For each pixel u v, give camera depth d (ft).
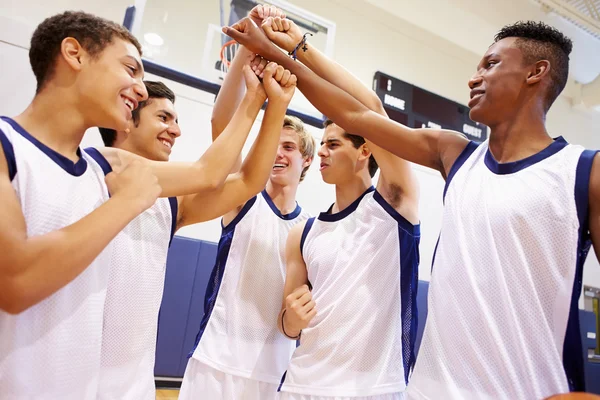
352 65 13.60
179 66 10.70
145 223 3.48
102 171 3.10
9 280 2.12
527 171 3.11
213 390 4.90
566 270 2.80
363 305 4.22
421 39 15.05
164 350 9.02
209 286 5.64
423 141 3.88
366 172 5.07
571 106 17.75
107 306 3.16
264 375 4.97
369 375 4.03
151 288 3.42
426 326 3.27
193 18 11.15
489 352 2.83
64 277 2.25
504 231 2.97
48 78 2.81
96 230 2.36
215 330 5.16
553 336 2.78
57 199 2.64
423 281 12.66
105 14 10.28
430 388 2.98
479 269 3.01
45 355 2.50
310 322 4.34
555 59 3.36
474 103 3.50
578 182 2.88
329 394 3.98
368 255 4.40
